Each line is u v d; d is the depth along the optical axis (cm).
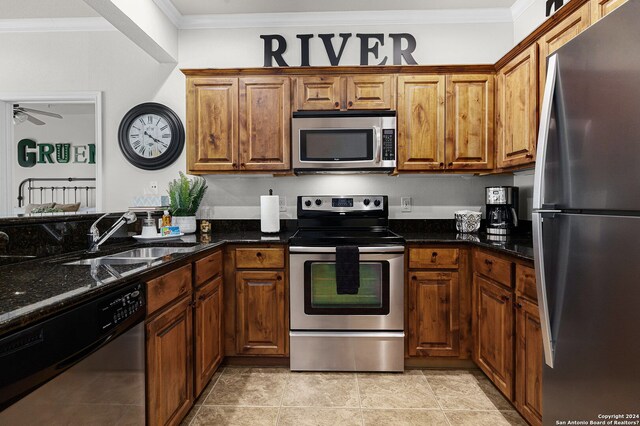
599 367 99
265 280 224
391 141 242
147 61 281
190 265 171
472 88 245
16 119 408
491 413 179
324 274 221
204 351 187
